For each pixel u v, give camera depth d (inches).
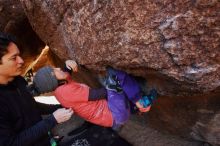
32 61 215.2
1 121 78.8
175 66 77.4
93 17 84.6
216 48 71.3
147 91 100.0
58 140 119.9
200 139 117.3
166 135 130.1
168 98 106.6
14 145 78.8
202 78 76.4
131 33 78.3
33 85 91.2
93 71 111.5
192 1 67.7
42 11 112.7
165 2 70.6
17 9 167.0
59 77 91.7
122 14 77.5
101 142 131.5
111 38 83.3
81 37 92.8
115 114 96.9
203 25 69.2
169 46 74.7
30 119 86.0
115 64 88.8
